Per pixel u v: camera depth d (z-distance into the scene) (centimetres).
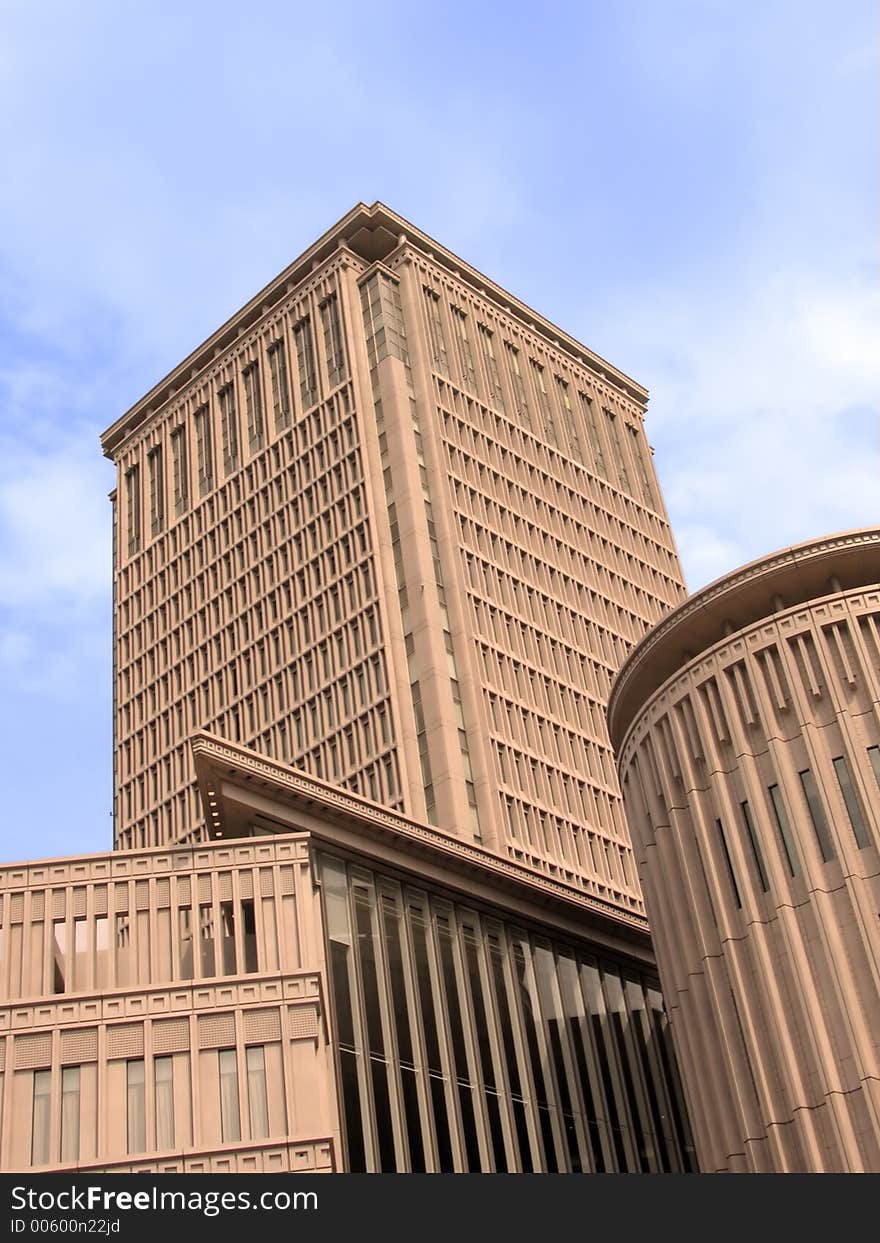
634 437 15175
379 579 11594
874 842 5981
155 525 14150
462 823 10344
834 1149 5619
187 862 6612
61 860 6562
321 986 6494
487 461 12862
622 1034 8288
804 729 6312
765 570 6819
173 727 12731
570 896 8288
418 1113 6888
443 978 7475
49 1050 6047
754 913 6162
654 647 7119
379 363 12938
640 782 7025
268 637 12275
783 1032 5894
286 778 7344
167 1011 6181
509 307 14650
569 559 13025
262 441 13438
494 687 11312
